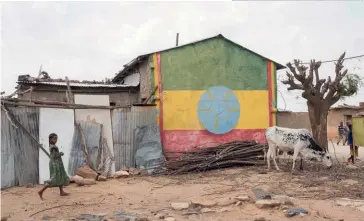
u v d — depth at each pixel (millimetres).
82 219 7402
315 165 13922
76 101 15250
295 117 24375
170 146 14961
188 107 15266
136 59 15406
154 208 8305
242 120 15734
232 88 15766
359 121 14797
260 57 16094
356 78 19328
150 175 12898
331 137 36156
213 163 13680
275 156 13102
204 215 7648
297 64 15961
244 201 8570
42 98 16281
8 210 8180
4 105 10945
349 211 7801
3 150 10766
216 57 15695
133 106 13570
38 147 11602
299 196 9195
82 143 12461
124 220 7184
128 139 13375
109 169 12852
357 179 11234
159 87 15078
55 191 10266
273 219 7293
